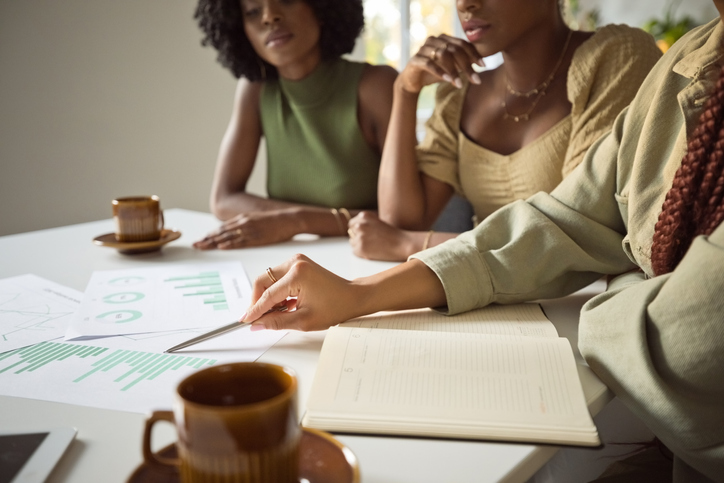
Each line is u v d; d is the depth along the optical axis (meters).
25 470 0.48
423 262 0.87
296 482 0.42
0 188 2.27
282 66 1.69
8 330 0.82
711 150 0.67
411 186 1.45
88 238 1.41
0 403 0.61
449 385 0.60
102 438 0.55
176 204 2.76
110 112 2.49
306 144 1.78
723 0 0.70
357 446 0.52
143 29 2.52
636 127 0.86
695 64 0.73
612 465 0.87
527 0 1.21
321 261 1.19
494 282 0.86
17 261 1.21
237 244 1.31
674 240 0.71
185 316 0.86
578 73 1.23
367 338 0.70
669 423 0.59
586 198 0.91
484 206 1.46
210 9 1.73
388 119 1.68
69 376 0.67
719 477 0.58
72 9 2.33
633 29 1.26
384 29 3.47
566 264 0.88
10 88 2.24
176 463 0.43
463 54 1.30
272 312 0.79
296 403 0.41
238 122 1.84
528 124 1.34
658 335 0.61
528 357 0.65
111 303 0.93
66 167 2.41
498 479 0.48
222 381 0.42
